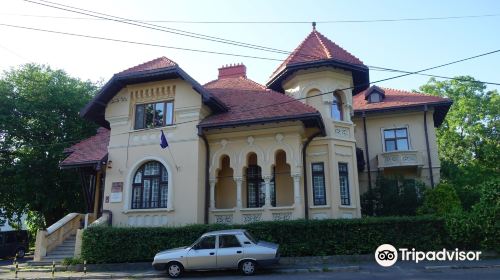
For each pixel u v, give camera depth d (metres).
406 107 24.08
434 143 23.97
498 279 9.96
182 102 17.83
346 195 17.70
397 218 14.41
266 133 17.14
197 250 12.50
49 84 27.09
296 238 14.31
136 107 18.92
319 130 17.47
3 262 22.59
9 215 27.88
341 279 10.78
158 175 17.78
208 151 17.83
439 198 19.31
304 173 17.42
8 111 25.06
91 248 15.34
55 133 26.64
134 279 12.95
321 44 19.66
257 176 18.42
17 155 25.97
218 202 18.41
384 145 24.98
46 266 15.94
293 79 19.20
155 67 17.98
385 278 10.73
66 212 27.66
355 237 14.23
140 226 16.11
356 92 21.05
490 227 13.81
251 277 11.68
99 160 18.02
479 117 31.38
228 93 20.06
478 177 24.45
